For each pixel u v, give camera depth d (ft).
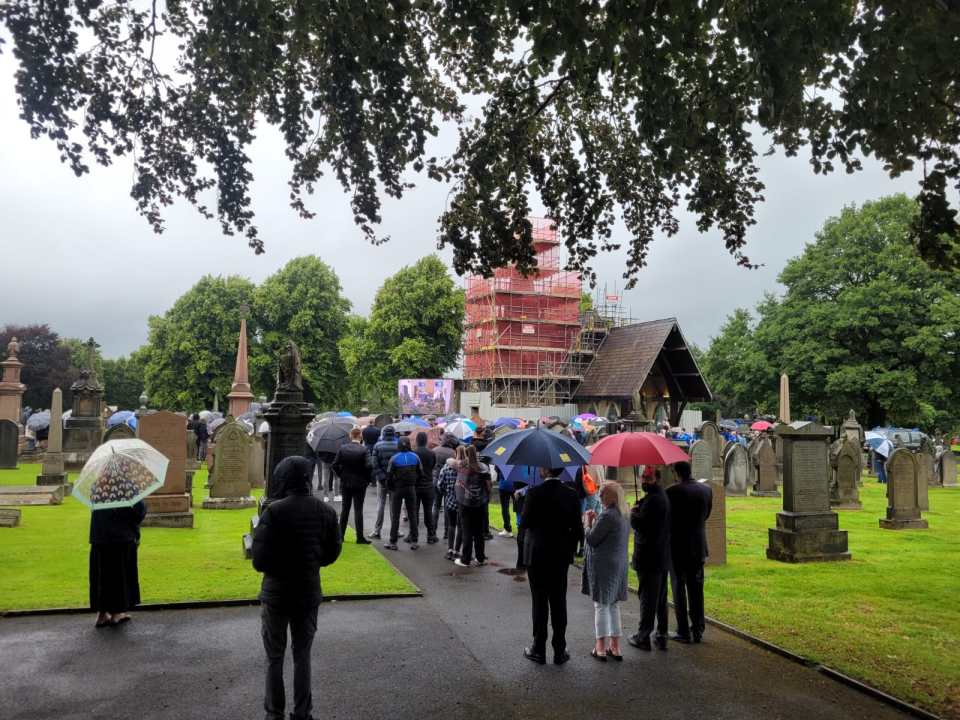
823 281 142.10
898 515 50.26
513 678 19.90
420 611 26.55
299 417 35.73
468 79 27.73
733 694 19.08
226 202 24.79
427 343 180.24
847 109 18.65
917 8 15.07
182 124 24.14
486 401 154.30
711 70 20.83
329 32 20.58
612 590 21.79
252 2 19.88
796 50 16.12
